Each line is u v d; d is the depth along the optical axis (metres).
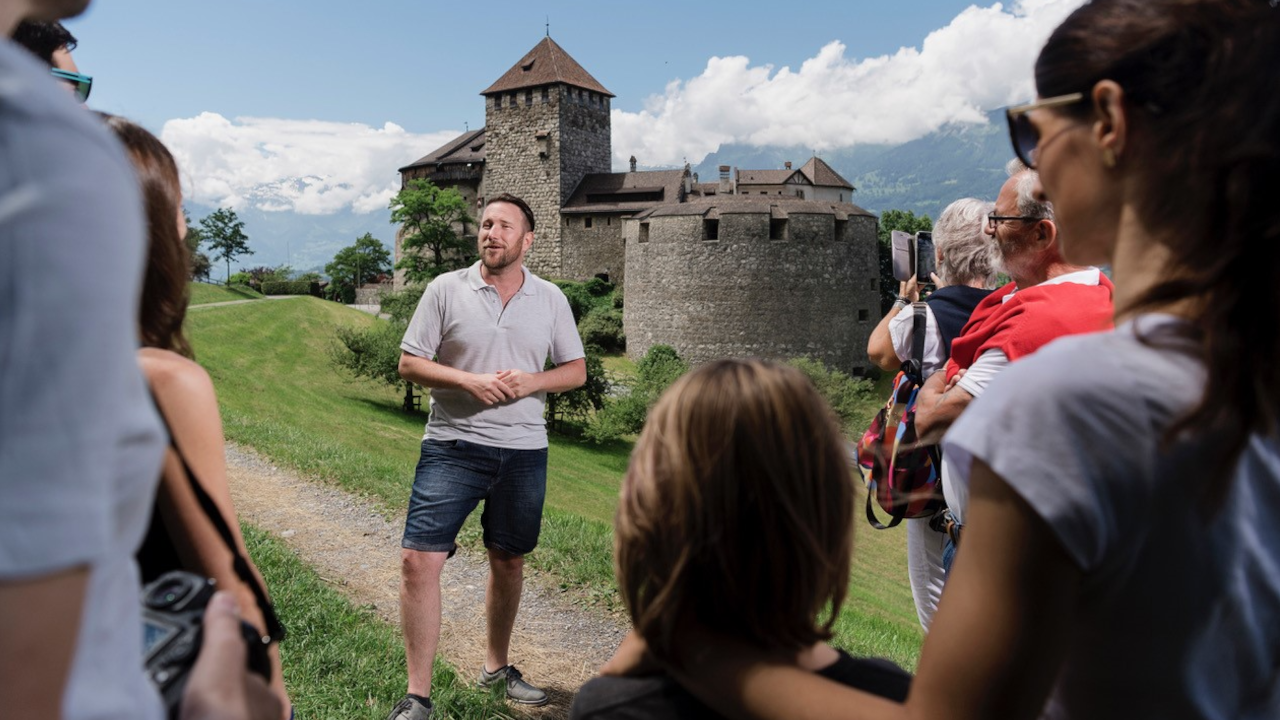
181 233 1.61
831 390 41.50
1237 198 0.96
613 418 39.50
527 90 69.00
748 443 1.23
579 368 4.13
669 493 1.25
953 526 2.59
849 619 7.09
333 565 6.16
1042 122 1.19
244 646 0.99
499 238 3.87
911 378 2.97
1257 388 0.96
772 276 55.25
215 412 1.49
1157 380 1.00
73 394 0.62
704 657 1.26
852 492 1.34
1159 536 1.01
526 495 3.92
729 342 55.69
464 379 3.74
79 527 0.63
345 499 7.94
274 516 7.32
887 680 1.34
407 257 71.00
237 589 1.46
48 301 0.61
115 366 0.66
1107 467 1.00
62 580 0.63
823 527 1.26
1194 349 1.00
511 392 3.79
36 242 0.60
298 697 3.89
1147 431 0.99
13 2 0.82
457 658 4.65
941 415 2.51
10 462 0.61
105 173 0.67
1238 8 1.02
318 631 4.65
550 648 4.87
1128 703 1.09
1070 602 1.05
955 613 1.09
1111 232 1.13
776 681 1.21
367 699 3.94
